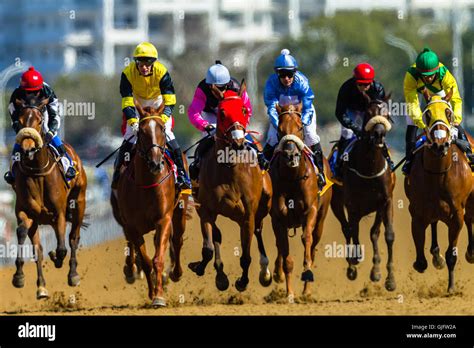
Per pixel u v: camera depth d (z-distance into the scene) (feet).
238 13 342.85
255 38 337.72
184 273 55.62
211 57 220.64
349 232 49.83
